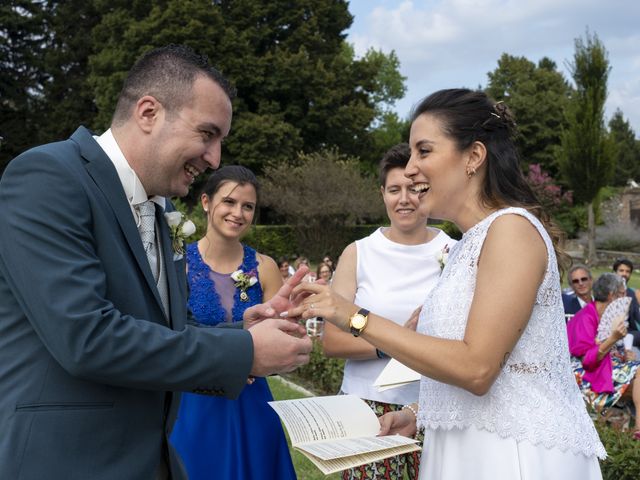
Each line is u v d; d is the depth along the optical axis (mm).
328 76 32906
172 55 1931
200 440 3074
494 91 50812
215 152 1985
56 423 1696
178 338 1737
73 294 1636
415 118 2150
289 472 3230
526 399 1918
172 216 2209
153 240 2080
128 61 31219
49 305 1627
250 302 3561
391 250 3156
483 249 1972
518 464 1893
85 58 38469
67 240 1682
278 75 32125
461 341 1885
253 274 3621
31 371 1719
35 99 39125
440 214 2170
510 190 2090
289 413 2328
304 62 32375
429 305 2139
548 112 47844
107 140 1954
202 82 1908
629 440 4113
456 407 2010
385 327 1973
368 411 2447
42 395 1706
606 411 5512
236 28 32750
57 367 1723
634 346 6887
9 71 38812
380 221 31688
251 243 26234
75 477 1707
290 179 27281
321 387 7883
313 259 27297
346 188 26844
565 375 2020
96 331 1639
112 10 33812
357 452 2027
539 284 1927
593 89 29219
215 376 1770
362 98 36344
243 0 32812
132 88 1931
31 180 1711
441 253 3096
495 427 1931
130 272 1837
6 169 1756
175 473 2043
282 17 33844
